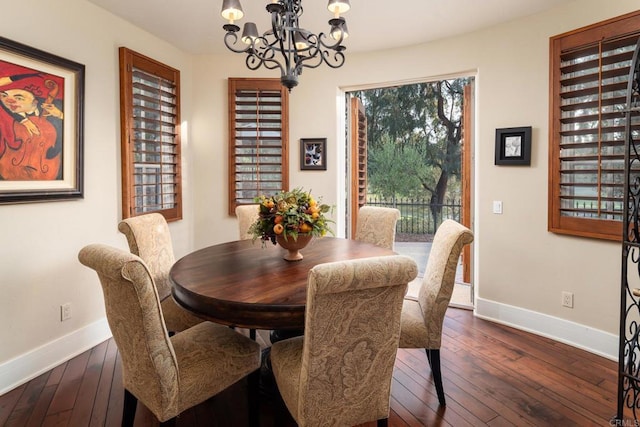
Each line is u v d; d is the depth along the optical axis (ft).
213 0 9.18
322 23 10.36
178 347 5.71
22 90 7.73
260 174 13.50
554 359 8.66
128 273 4.47
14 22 7.55
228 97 13.20
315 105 13.23
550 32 9.52
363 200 15.10
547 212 9.80
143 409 6.86
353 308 4.39
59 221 8.68
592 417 6.56
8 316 7.63
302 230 7.11
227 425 6.49
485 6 9.39
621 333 6.22
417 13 9.78
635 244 6.02
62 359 8.68
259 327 5.13
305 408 4.59
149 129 11.40
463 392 7.33
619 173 8.55
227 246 9.00
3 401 7.09
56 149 8.50
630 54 8.04
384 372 4.93
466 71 11.27
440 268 6.84
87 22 9.23
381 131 16.89
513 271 10.53
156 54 11.60
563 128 9.46
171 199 12.57
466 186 12.84
